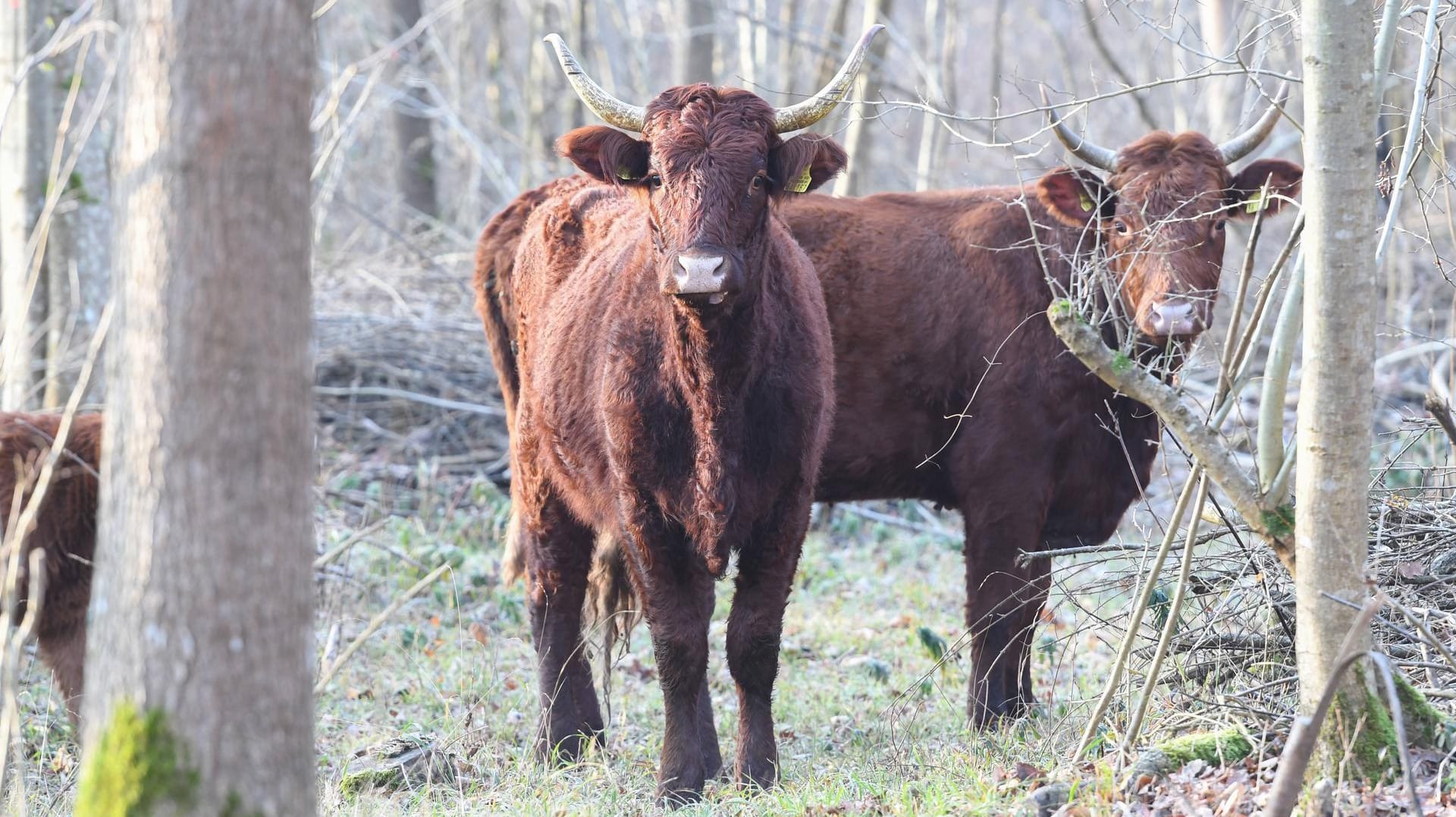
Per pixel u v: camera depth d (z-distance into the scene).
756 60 50.06
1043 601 15.87
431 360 28.94
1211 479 10.46
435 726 15.77
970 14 72.44
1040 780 10.80
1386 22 9.66
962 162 50.56
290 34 7.21
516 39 72.00
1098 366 9.73
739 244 12.03
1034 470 15.69
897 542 27.09
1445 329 30.91
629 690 18.30
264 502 7.28
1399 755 9.44
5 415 14.80
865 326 16.34
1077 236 15.79
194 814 7.18
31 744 14.76
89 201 21.91
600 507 13.77
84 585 14.52
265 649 7.32
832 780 12.65
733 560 21.14
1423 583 11.82
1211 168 14.96
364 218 41.03
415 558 22.08
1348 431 9.18
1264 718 10.88
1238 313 10.26
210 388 7.12
